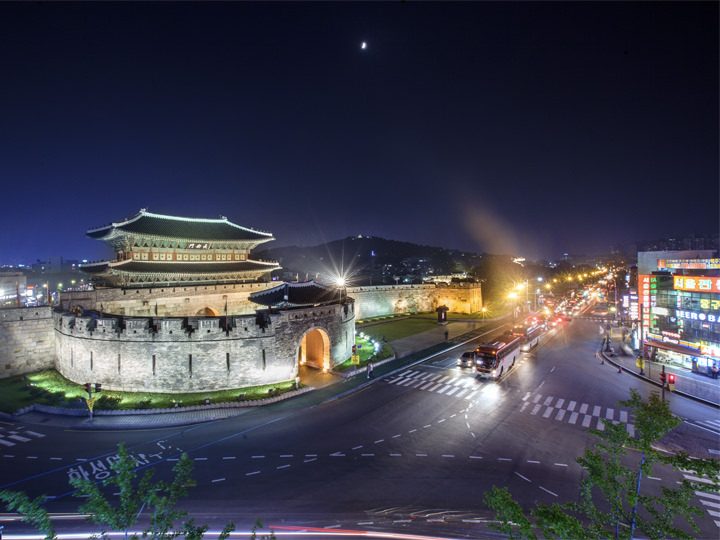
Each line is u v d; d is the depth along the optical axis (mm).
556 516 11094
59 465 24516
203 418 31500
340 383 40156
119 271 56438
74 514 19797
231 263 71875
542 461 24531
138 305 55938
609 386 38688
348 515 19438
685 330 43469
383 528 18375
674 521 19188
